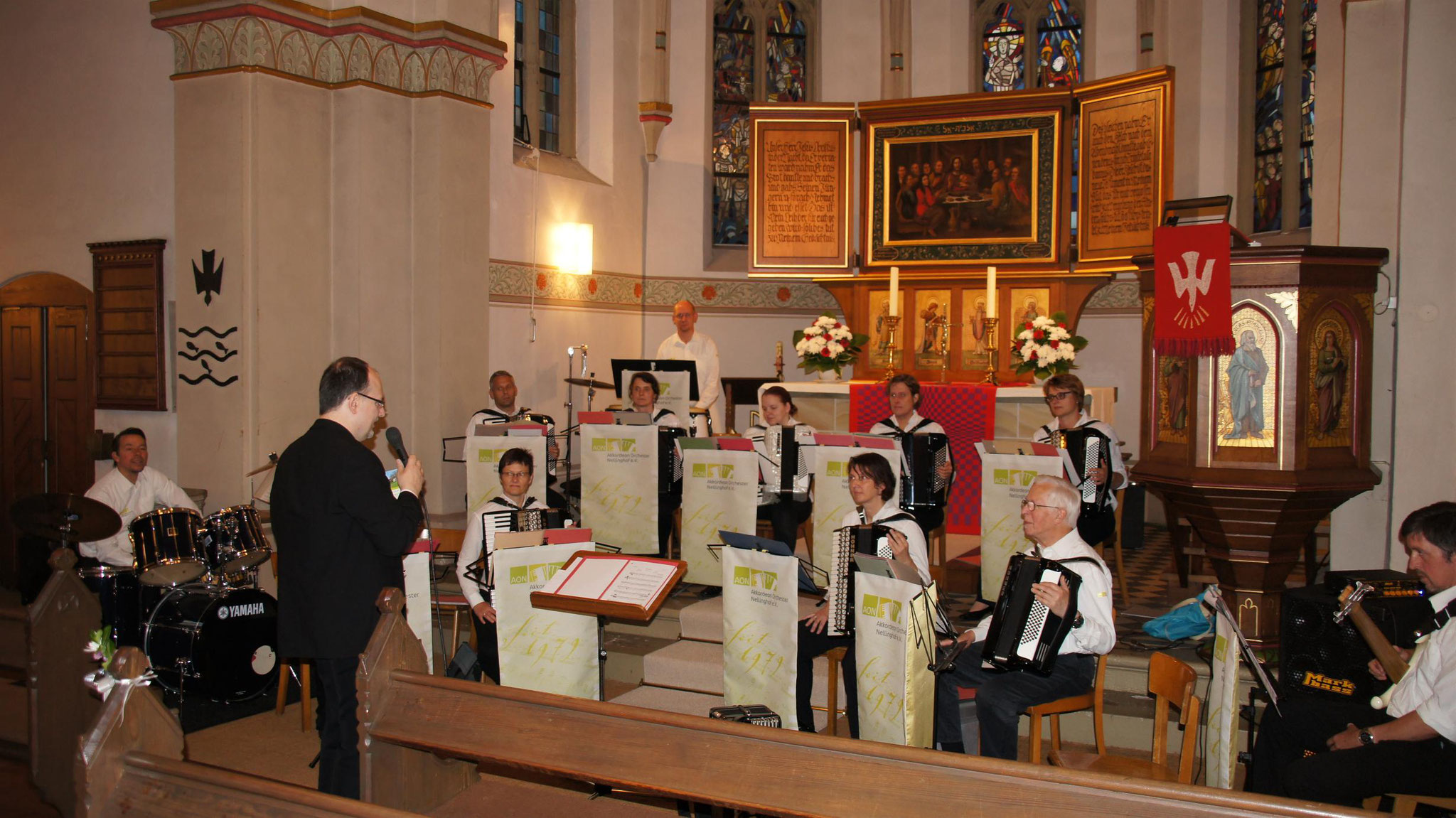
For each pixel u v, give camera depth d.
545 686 5.12
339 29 8.48
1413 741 3.89
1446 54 5.86
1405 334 5.97
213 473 8.15
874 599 4.45
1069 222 11.12
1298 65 11.02
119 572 6.82
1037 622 4.48
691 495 6.66
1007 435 9.23
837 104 11.80
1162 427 6.21
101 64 8.79
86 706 5.34
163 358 8.50
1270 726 4.48
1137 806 2.77
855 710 5.05
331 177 8.64
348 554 4.12
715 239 13.45
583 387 11.41
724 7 13.30
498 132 10.05
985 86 13.24
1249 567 5.92
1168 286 5.86
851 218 11.94
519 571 5.08
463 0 9.03
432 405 8.91
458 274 9.04
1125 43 12.27
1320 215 7.63
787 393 7.35
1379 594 4.74
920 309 11.66
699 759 3.28
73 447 9.01
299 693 6.94
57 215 9.02
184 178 8.22
